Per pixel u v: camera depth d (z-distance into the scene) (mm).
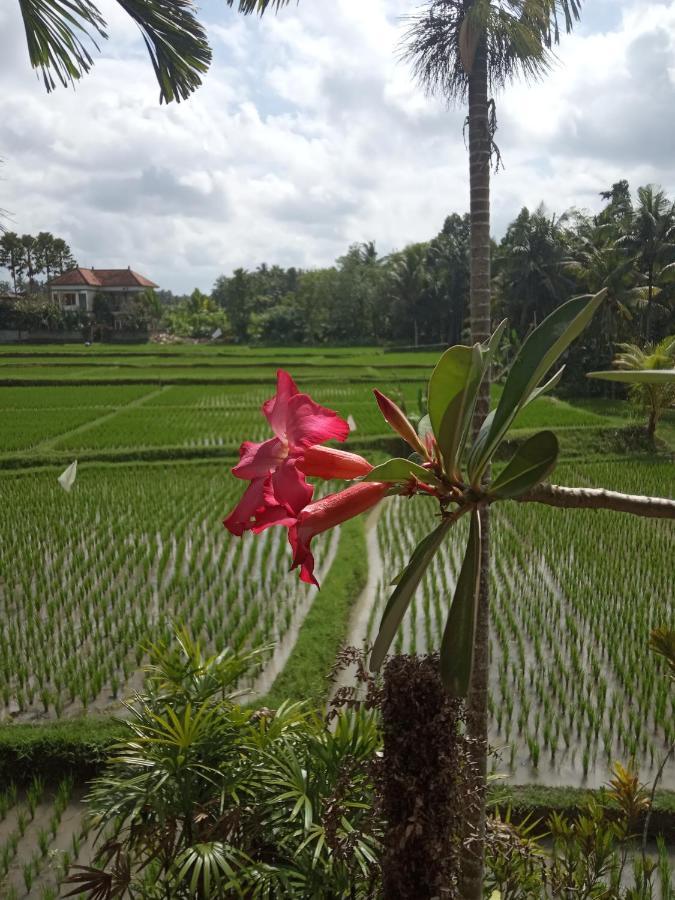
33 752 6078
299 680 7254
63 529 12688
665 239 30344
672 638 3035
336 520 1337
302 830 3268
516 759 6328
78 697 7238
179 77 4934
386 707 2484
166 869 3502
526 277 34562
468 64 3574
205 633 8727
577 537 12438
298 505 1192
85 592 10023
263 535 12852
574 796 5668
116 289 78125
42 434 22078
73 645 8227
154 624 8938
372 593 10289
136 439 21484
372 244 78812
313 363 49031
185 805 3578
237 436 22219
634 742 6375
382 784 2500
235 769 3586
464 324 55625
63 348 61938
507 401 1371
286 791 3518
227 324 83875
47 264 85312
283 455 1316
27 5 4301
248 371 44250
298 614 9328
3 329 67438
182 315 86750
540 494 1570
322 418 1281
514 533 12828
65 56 4605
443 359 1278
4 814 5773
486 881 3561
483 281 3746
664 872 4785
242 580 10562
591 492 1568
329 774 3430
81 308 75688
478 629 2973
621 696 7344
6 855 5211
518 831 3738
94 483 16656
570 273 33688
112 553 11328
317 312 70938
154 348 64062
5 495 15477
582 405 29078
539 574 10688
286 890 3088
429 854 2400
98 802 3598
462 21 3783
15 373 43344
